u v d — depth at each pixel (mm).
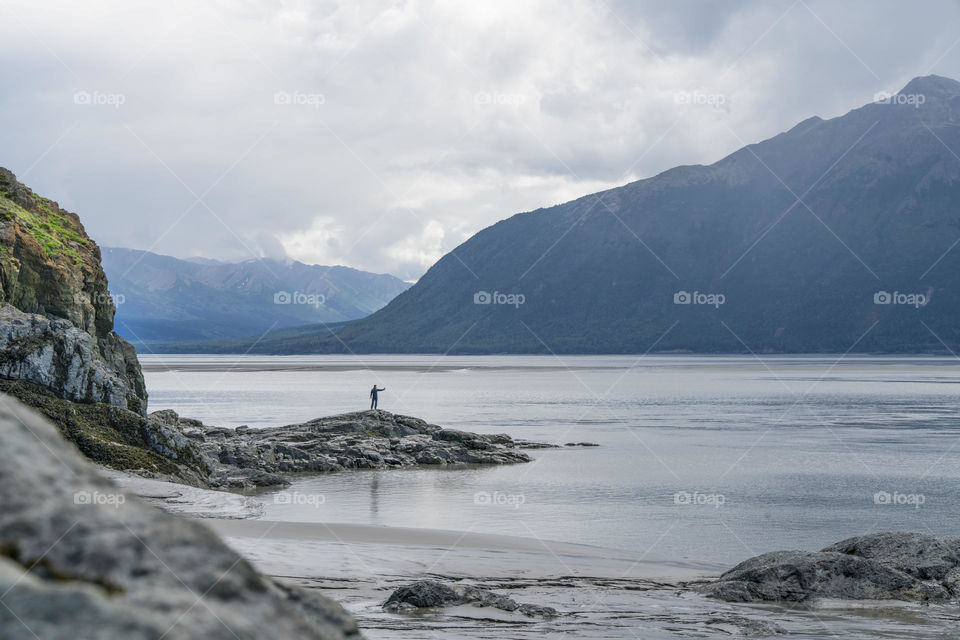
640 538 31703
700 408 107375
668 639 16453
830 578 20906
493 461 56719
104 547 4535
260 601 4785
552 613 18297
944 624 18234
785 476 49594
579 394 140000
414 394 138375
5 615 3908
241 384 171250
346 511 37156
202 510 32750
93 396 40094
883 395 135000
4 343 38656
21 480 4637
